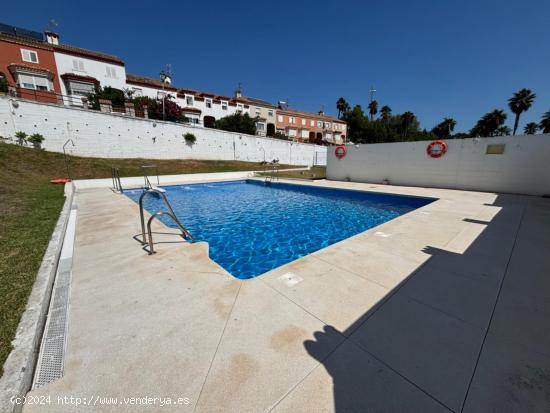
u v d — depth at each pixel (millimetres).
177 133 21281
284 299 2395
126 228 4977
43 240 3924
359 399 1394
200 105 30250
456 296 2430
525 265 3094
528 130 43500
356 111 46688
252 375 1551
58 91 21531
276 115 37500
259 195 12000
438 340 1843
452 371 1568
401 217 5559
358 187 11516
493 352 1721
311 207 9180
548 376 1520
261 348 1775
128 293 2561
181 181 15242
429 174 11273
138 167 17516
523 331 1930
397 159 12195
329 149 14977
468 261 3230
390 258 3336
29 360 1629
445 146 10664
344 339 1858
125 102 20844
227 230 6535
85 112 16875
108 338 1909
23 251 3467
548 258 3303
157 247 3889
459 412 1312
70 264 3279
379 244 3863
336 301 2355
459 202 7473
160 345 1824
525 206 6789
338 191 11375
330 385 1478
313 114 44594
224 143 24297
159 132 20312
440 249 3654
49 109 15531
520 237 4148
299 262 3225
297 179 15562
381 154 12758
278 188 14359
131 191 12438
